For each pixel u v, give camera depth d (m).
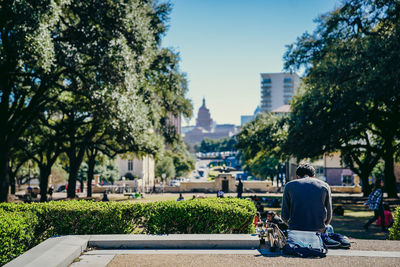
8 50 17.23
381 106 26.34
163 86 31.31
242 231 8.04
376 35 22.53
